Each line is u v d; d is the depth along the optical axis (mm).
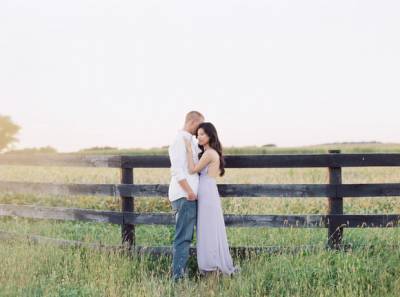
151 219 6992
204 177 6395
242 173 17922
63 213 7559
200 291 5641
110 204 12141
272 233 7773
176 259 6312
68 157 7602
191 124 6469
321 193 6773
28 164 7953
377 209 11219
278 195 6828
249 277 5801
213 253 6262
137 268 6516
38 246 7133
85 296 5383
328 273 5688
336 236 6699
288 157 6773
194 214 6355
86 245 7148
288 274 5781
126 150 52562
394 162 6668
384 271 5625
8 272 5898
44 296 5344
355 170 18828
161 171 18250
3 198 12859
